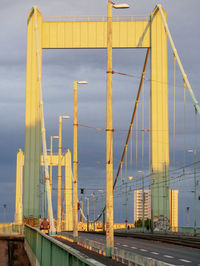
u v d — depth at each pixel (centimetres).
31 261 4709
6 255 6256
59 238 10906
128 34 15625
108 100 5269
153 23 15600
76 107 9112
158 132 15325
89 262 1465
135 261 4034
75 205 8794
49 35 15612
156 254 5856
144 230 18488
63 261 2056
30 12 15900
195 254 5906
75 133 9062
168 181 15112
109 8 5372
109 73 5312
